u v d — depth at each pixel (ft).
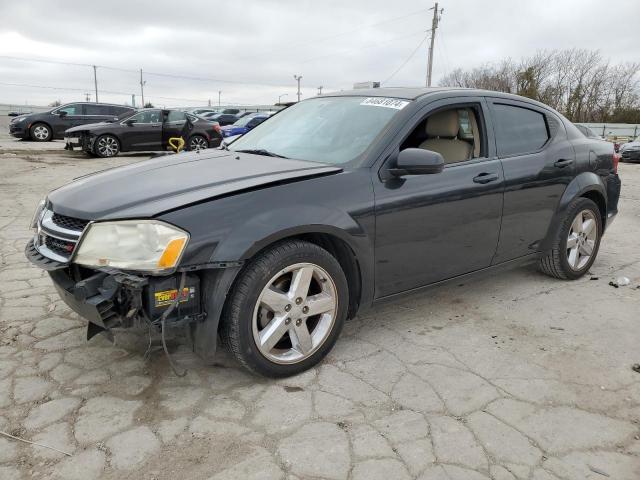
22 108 148.77
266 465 7.12
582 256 15.12
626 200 31.27
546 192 13.21
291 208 8.75
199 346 8.44
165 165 10.68
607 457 7.49
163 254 7.75
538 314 12.58
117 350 10.19
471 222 11.48
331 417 8.22
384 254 10.12
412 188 10.32
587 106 177.68
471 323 11.99
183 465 7.09
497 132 12.43
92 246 8.09
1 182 31.27
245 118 64.18
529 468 7.21
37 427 7.81
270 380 9.23
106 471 6.95
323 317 9.60
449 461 7.29
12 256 16.06
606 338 11.31
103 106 64.39
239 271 8.34
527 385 9.32
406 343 10.87
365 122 11.08
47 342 10.46
